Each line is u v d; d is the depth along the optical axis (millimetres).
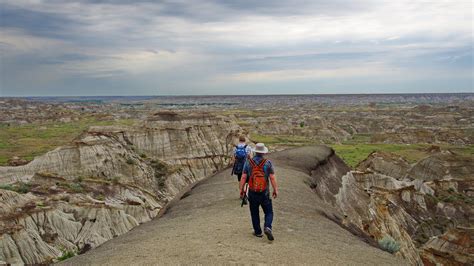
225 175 27078
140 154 85000
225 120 103062
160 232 13992
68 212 49031
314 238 13406
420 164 81000
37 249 39969
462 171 77000
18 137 143125
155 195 73000
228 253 11117
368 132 186125
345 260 11492
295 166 30938
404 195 59844
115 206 53188
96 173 72812
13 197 47469
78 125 189125
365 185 62219
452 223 57875
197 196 21219
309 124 187250
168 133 91375
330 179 33875
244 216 15375
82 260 11672
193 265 10273
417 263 31922
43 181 63688
